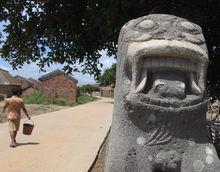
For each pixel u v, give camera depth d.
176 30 4.83
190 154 4.70
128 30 4.96
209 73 8.79
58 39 10.11
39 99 41.88
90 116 23.81
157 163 4.68
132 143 4.72
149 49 4.62
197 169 4.65
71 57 10.62
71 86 47.31
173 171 4.71
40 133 14.72
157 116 4.65
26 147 11.59
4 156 10.19
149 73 4.77
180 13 7.75
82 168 9.14
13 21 10.15
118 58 5.10
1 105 31.72
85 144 12.41
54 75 47.38
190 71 4.77
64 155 10.54
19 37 10.36
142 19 4.98
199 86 4.75
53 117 22.28
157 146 4.69
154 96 4.66
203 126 4.81
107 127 17.64
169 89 4.66
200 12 7.76
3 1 9.91
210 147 4.79
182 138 4.71
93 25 8.60
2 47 10.68
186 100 4.65
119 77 4.97
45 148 11.51
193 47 4.70
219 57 8.63
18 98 11.88
